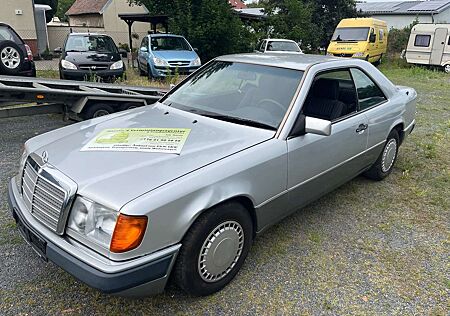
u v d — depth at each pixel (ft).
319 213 13.00
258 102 10.84
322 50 95.35
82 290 8.90
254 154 9.12
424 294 9.22
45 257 7.86
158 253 7.48
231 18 55.77
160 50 42.14
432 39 66.39
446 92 40.37
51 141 9.63
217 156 8.75
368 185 15.38
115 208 7.08
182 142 9.21
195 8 54.75
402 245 11.27
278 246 10.94
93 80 32.58
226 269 9.06
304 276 9.70
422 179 16.12
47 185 7.93
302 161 10.36
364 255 10.68
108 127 10.30
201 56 55.77
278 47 56.95
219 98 11.52
